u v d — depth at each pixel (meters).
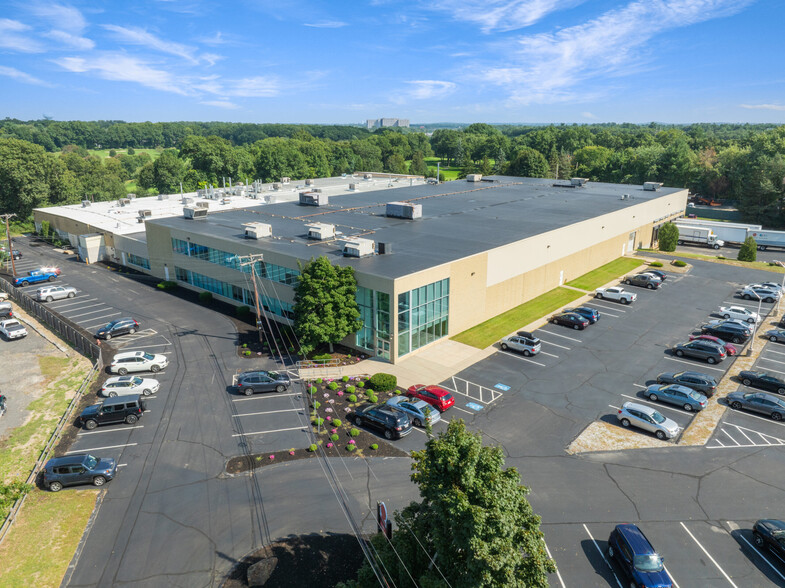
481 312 52.34
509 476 18.08
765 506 26.88
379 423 33.56
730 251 86.25
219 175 156.12
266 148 169.38
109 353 47.25
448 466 17.52
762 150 122.56
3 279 70.81
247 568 23.30
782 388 37.97
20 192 111.38
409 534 19.45
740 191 111.44
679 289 64.06
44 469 29.66
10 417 37.09
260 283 54.47
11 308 57.84
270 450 32.16
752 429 33.88
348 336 46.91
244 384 38.84
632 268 73.25
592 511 26.53
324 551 24.22
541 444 32.25
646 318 54.06
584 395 38.34
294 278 50.12
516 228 61.94
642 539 22.75
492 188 99.56
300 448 32.34
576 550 24.08
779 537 23.25
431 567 18.11
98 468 29.23
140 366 42.84
